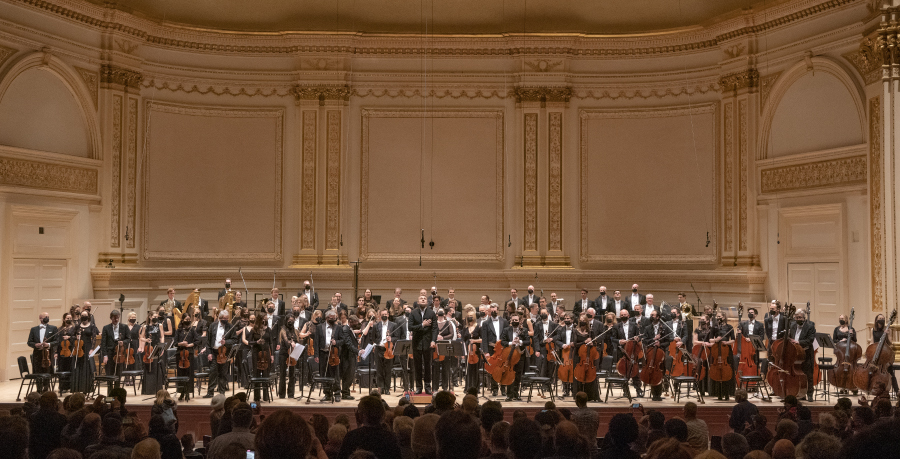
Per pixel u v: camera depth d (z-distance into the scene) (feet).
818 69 53.16
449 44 63.93
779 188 56.65
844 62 51.21
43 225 53.01
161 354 42.14
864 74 49.21
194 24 62.64
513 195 64.49
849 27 50.83
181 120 61.77
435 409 22.22
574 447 15.14
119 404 23.62
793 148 55.98
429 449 14.84
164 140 61.00
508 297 63.57
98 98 56.90
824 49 52.85
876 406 23.24
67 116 55.01
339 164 63.77
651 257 63.16
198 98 62.49
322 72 63.67
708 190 61.31
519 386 42.09
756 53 58.29
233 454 13.16
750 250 58.49
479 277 63.52
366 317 46.11
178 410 37.42
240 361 43.98
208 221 62.44
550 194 63.87
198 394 42.98
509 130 64.59
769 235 57.62
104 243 57.11
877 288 47.09
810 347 40.57
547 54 63.67
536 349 43.27
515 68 64.44
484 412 18.83
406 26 64.75
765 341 47.55
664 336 40.29
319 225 63.67
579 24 64.18
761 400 40.60
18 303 51.11
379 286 63.62
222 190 62.90
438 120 64.85
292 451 10.37
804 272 54.85
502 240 64.59
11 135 51.13
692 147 62.13
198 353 42.11
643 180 63.57
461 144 64.90
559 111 63.87
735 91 59.72
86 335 42.98
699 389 41.06
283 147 64.03
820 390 44.16
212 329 42.16
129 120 58.80
